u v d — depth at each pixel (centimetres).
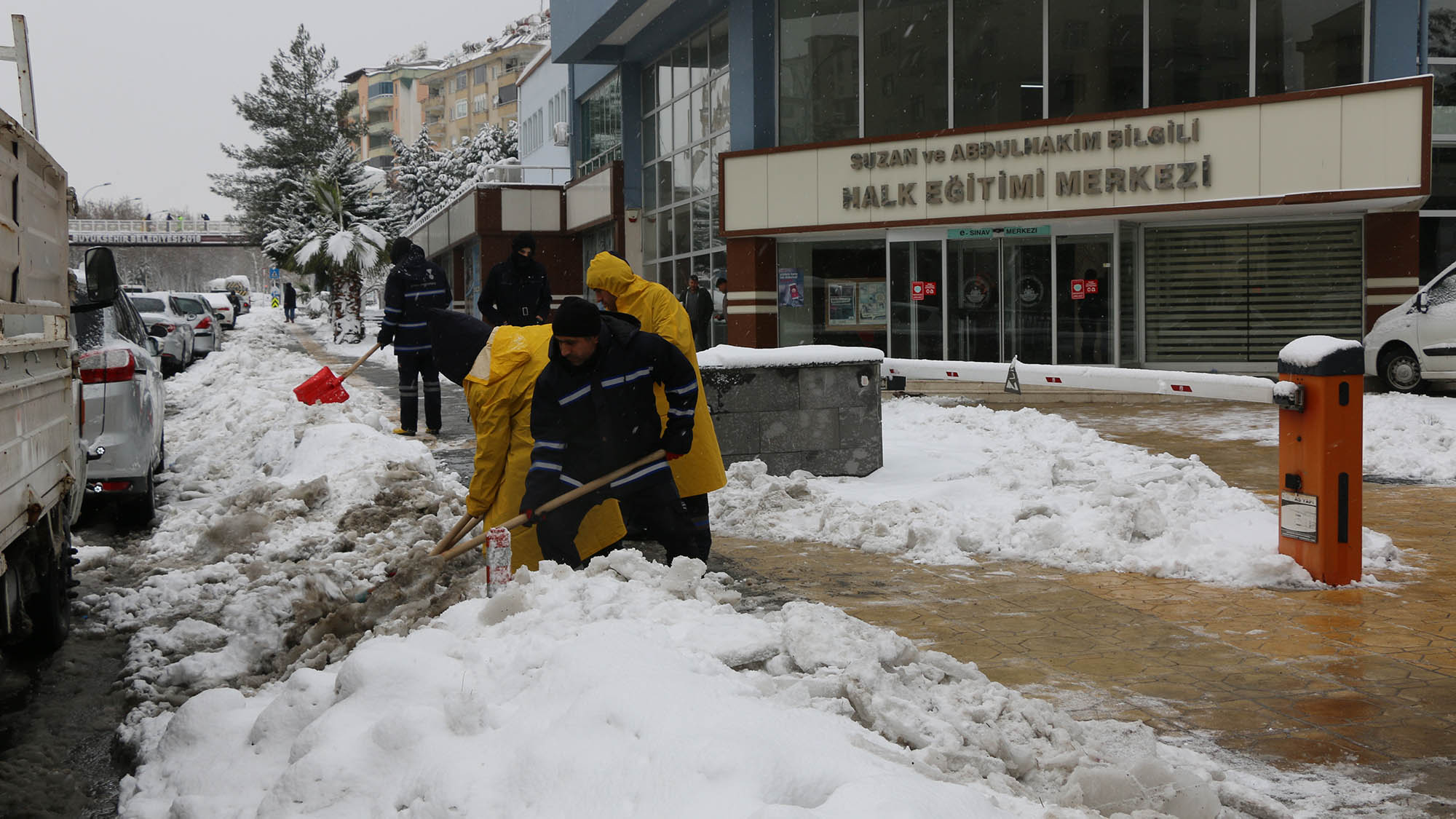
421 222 5053
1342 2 1739
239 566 693
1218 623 537
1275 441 1214
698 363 916
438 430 1295
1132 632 523
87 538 808
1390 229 1686
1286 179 1650
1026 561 672
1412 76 1672
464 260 4147
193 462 1146
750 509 789
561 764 285
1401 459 1002
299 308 7881
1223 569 623
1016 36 1922
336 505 845
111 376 795
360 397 1717
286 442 1087
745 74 2108
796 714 310
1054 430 1170
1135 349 1841
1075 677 459
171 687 486
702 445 594
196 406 1686
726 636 386
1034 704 377
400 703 344
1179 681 455
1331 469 601
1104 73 1864
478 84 12675
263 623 557
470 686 347
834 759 277
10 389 413
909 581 626
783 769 266
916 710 341
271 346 3628
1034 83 1912
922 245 1927
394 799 301
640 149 2836
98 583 672
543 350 545
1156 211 1739
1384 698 433
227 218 12181
